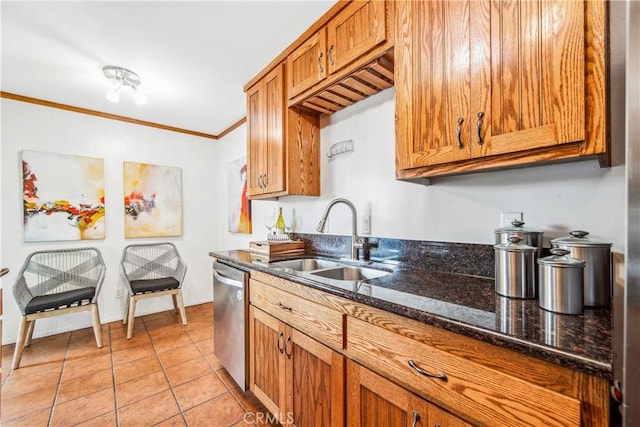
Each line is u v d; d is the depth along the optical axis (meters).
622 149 0.84
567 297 0.70
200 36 1.68
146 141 3.15
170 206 3.29
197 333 2.61
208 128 3.42
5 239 2.40
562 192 0.96
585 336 0.57
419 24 1.05
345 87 1.53
